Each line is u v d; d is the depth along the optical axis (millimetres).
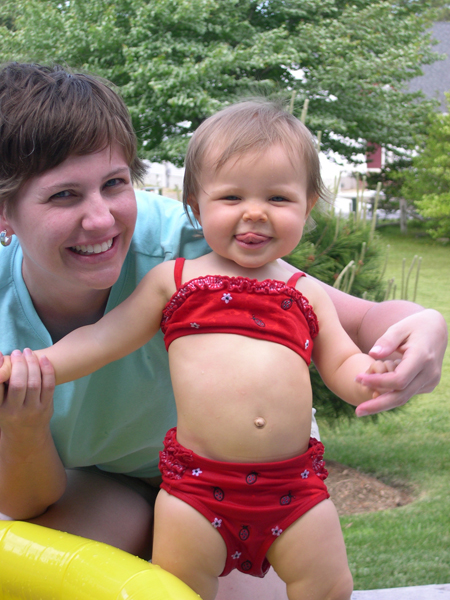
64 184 1214
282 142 1455
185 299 1443
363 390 1389
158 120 13141
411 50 14766
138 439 1738
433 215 13820
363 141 16797
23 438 1347
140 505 1793
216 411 1353
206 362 1387
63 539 1274
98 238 1263
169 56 12930
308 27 14070
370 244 3711
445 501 3590
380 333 1618
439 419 5047
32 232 1255
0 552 1283
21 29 12789
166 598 1060
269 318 1422
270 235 1444
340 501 3668
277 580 1844
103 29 12336
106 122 1241
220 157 1443
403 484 3887
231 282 1437
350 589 1369
